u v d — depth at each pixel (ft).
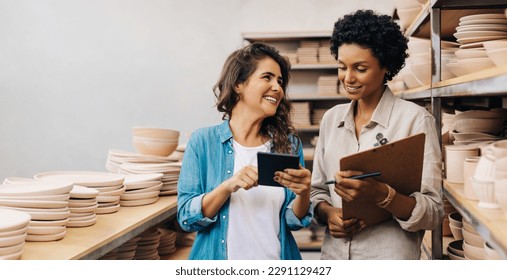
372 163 5.57
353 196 5.57
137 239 9.15
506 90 4.46
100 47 22.66
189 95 22.38
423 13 9.16
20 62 23.02
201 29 22.18
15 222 5.04
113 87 22.67
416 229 5.84
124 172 9.78
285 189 6.18
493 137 7.50
